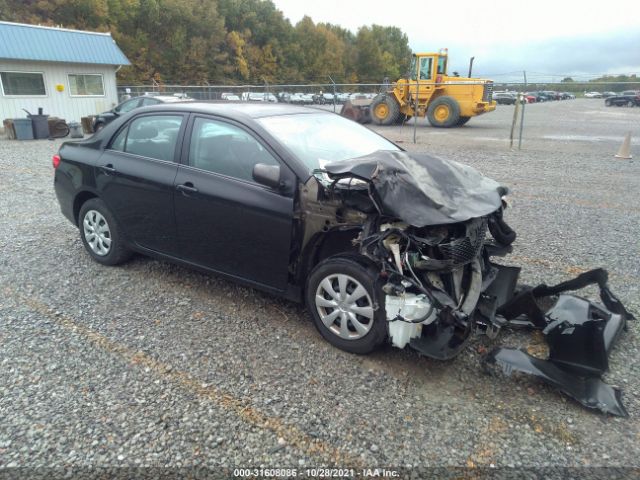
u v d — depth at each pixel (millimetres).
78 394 2936
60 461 2445
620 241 5695
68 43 19891
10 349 3400
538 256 5207
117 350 3396
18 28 18672
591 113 31016
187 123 4109
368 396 2938
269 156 3605
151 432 2637
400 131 19125
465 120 21500
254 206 3574
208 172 3889
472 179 3500
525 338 3562
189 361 3275
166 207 4113
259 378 3100
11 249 5320
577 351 3020
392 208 2928
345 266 3244
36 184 8773
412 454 2500
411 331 3059
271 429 2666
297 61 88812
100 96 21391
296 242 3479
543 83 16984
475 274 3391
